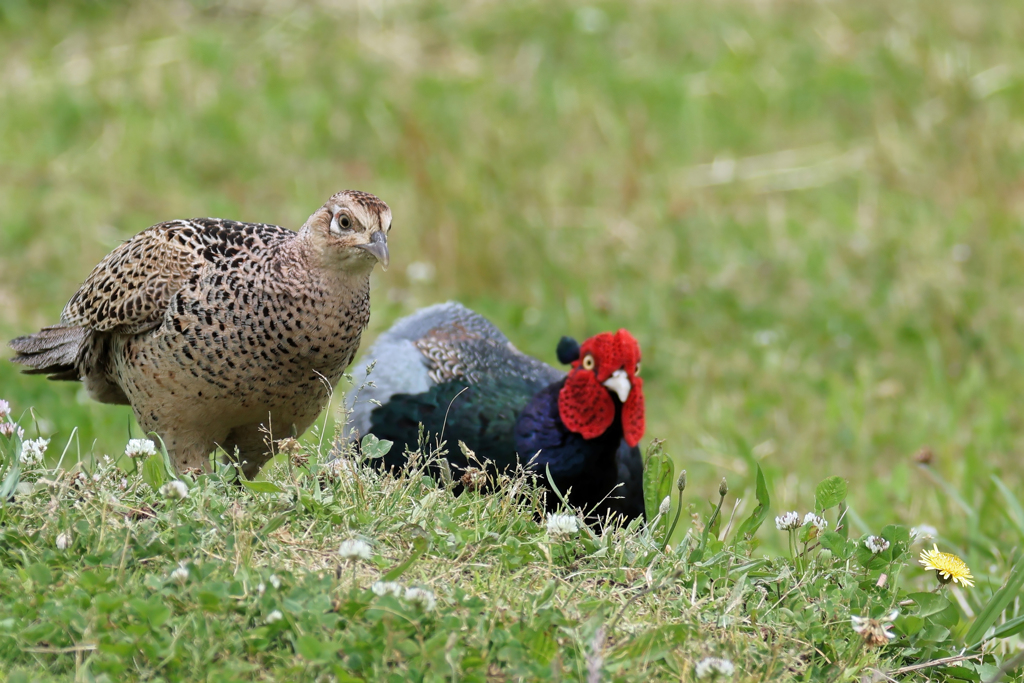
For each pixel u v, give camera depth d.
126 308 6.66
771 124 16.97
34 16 18.48
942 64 16.81
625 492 7.11
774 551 8.55
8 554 5.10
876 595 5.69
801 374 11.58
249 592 4.74
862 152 15.99
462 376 7.52
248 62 17.81
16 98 16.42
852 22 19.31
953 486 9.34
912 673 5.47
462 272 13.10
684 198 15.02
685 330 12.38
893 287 12.90
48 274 12.82
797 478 9.89
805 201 15.08
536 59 18.27
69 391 10.63
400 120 16.12
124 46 17.86
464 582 5.21
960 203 14.47
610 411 6.72
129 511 5.40
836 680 5.09
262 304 6.48
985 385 11.20
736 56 18.50
